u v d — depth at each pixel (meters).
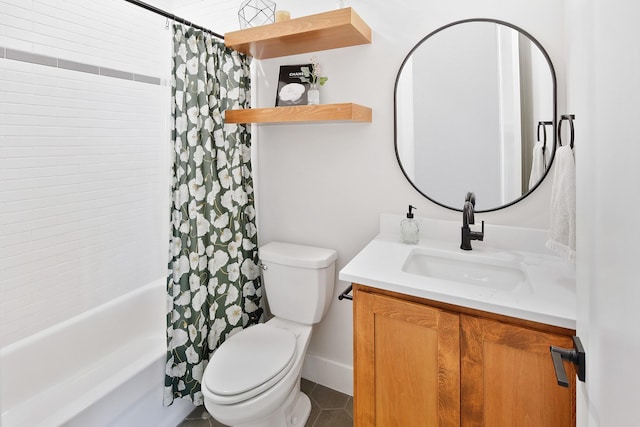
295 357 1.63
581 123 0.69
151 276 2.56
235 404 1.36
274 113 1.66
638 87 0.34
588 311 0.60
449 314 1.09
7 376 1.68
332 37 1.64
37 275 1.95
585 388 0.63
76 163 2.09
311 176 1.96
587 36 0.61
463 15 1.51
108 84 2.22
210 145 1.72
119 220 2.34
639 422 0.33
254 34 1.68
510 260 1.35
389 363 1.23
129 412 1.54
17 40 1.79
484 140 1.52
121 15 2.26
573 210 1.07
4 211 1.80
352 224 1.87
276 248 1.95
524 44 1.41
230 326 1.89
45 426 1.26
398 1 1.63
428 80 1.60
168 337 1.65
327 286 1.82
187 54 1.60
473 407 1.09
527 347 0.99
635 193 0.35
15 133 1.81
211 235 1.76
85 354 1.97
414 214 1.71
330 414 1.84
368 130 1.77
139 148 2.44
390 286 1.18
